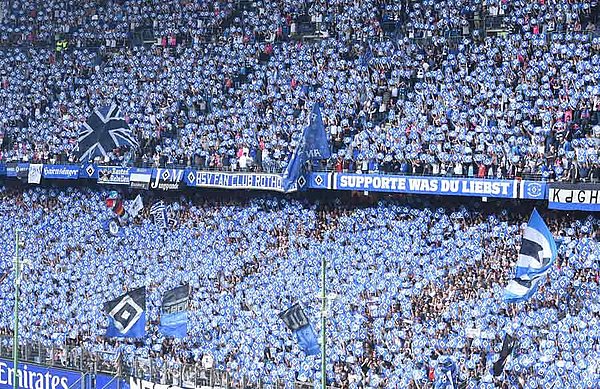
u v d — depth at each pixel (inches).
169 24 4311.0
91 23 4488.2
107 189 4092.0
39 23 4586.6
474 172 3440.0
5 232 4195.4
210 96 4052.7
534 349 3011.8
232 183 3740.2
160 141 4052.7
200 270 3710.6
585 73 3408.0
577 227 3243.1
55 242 4087.1
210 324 3494.1
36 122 4343.0
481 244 3346.5
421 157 3499.0
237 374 3309.5
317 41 4005.9
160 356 3467.0
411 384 3073.3
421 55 3732.8
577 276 3147.1
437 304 3250.5
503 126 3430.1
